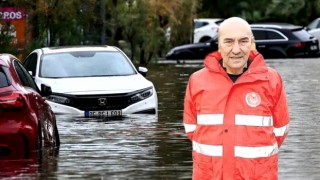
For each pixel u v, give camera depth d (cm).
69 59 1995
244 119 741
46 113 1495
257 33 4666
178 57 4722
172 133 1655
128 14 4106
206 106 747
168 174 1223
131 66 2002
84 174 1228
